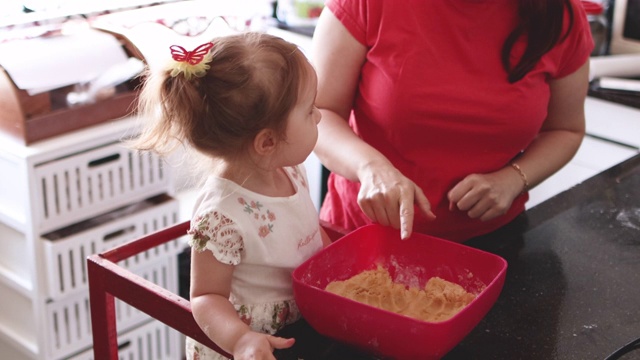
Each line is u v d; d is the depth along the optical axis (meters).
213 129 1.05
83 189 1.97
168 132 1.08
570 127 1.55
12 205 1.95
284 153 1.08
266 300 1.13
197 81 1.04
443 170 1.41
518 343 1.07
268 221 1.11
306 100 1.07
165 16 2.22
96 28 2.10
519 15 1.34
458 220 1.43
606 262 1.28
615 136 2.49
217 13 2.34
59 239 1.95
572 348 1.06
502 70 1.37
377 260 1.21
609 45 2.80
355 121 1.49
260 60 1.04
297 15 2.87
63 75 1.94
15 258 2.04
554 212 1.45
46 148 1.88
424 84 1.36
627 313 1.15
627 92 2.46
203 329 1.02
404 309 1.10
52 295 1.97
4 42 1.97
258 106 1.03
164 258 2.20
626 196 1.51
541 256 1.30
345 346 1.04
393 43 1.36
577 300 1.18
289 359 1.02
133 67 2.04
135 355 2.24
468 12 1.34
